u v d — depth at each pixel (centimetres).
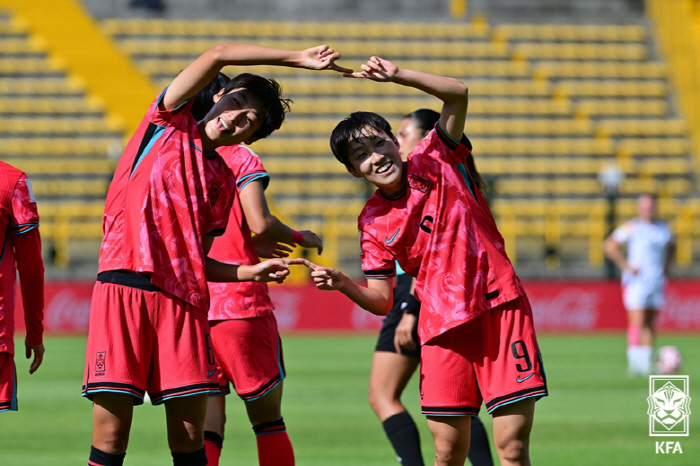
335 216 7275
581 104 9150
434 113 1884
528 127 8844
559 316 6488
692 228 7681
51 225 7275
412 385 3838
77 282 6219
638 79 9519
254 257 1697
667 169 8556
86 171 7975
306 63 1371
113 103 8712
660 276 4378
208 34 9512
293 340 5969
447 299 1427
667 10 10119
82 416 2975
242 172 1653
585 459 2203
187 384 1352
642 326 4400
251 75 1409
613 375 4175
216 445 1678
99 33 9325
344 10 9912
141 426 2780
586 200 8094
